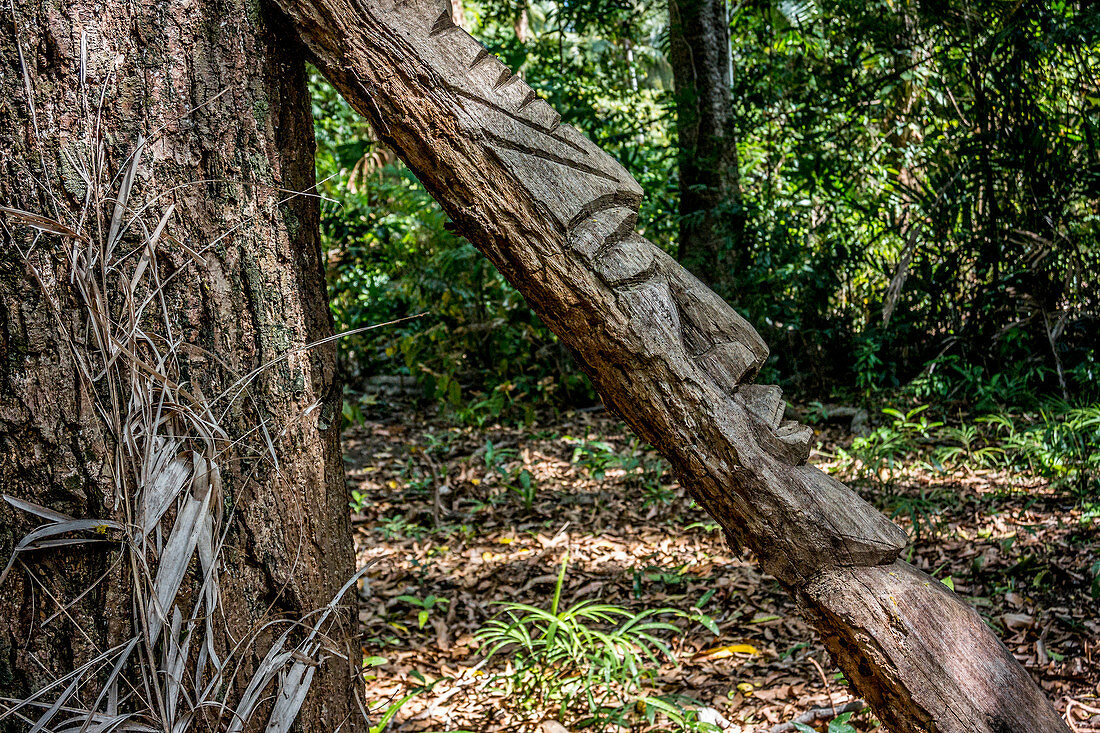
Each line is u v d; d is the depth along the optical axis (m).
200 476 1.24
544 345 7.35
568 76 7.61
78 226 1.17
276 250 1.30
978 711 1.20
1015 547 3.71
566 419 6.95
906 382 6.84
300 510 1.33
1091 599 3.16
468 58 1.30
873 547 1.24
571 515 4.82
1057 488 4.34
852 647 1.25
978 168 5.85
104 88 1.18
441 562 4.28
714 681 2.89
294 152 1.38
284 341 1.31
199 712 1.25
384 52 1.27
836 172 7.13
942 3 5.78
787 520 1.25
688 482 1.31
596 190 1.29
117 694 1.20
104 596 1.20
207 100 1.24
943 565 3.56
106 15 1.18
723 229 7.27
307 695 1.36
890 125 7.46
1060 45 5.41
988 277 6.36
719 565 3.93
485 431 6.74
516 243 1.27
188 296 1.24
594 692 2.84
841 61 6.97
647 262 1.30
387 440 6.65
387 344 7.96
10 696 1.18
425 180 1.31
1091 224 5.77
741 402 1.30
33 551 1.18
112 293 1.19
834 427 6.20
